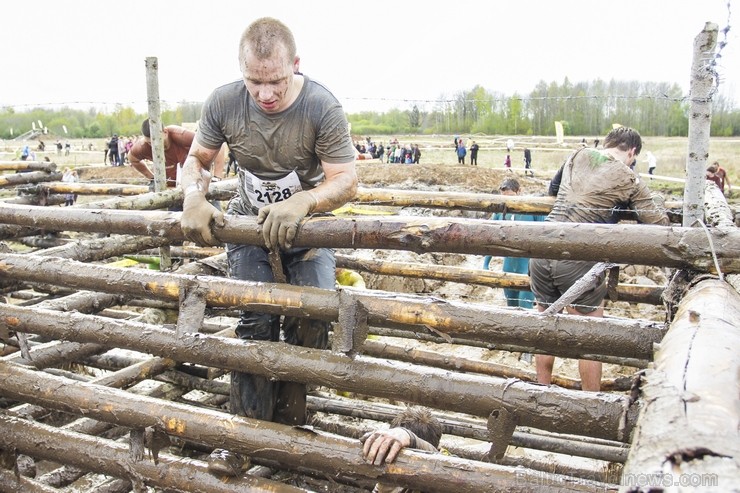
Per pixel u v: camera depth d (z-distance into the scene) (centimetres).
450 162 2767
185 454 405
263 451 240
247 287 249
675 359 143
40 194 632
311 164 291
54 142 5744
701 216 273
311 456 234
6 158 3819
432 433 273
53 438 284
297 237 239
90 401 270
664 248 198
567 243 206
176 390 467
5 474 299
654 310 827
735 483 100
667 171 1730
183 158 673
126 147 3103
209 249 638
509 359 720
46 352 362
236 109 280
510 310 227
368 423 522
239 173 307
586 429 205
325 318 239
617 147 446
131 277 268
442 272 485
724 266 193
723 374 131
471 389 219
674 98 337
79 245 389
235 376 288
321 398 467
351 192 275
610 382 452
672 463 108
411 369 229
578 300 430
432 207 484
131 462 267
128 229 273
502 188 666
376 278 990
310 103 272
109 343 272
